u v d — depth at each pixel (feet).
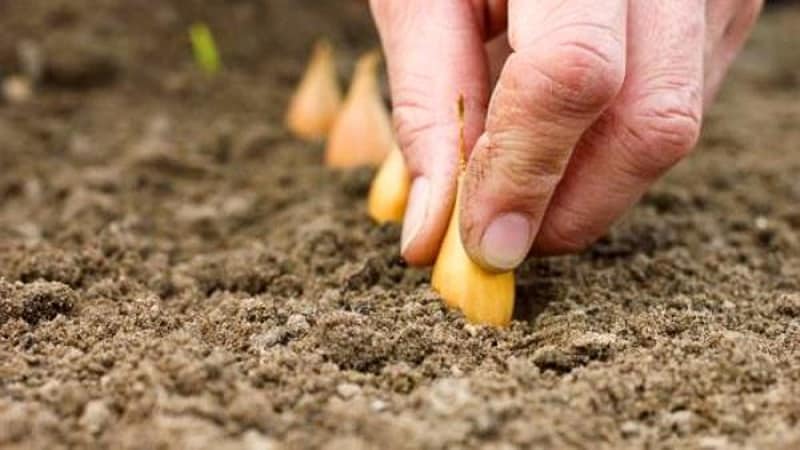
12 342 1.47
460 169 1.51
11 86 2.24
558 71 1.40
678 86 1.47
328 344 1.46
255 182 1.95
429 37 1.55
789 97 2.43
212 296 1.61
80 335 1.48
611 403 1.39
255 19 2.62
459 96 1.51
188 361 1.39
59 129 2.12
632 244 1.70
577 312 1.52
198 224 1.82
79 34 2.38
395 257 1.62
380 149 2.00
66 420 1.36
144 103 2.25
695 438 1.36
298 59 2.54
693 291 1.60
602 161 1.49
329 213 1.79
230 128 2.15
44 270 1.62
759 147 2.09
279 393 1.39
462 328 1.49
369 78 2.00
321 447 1.33
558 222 1.53
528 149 1.43
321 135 2.15
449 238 1.53
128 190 1.92
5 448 1.32
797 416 1.37
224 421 1.35
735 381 1.40
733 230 1.78
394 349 1.46
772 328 1.52
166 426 1.33
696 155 2.04
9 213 1.86
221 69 2.43
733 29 1.60
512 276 1.53
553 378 1.42
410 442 1.33
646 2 1.47
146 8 2.53
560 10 1.40
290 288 1.62
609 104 1.44
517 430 1.34
